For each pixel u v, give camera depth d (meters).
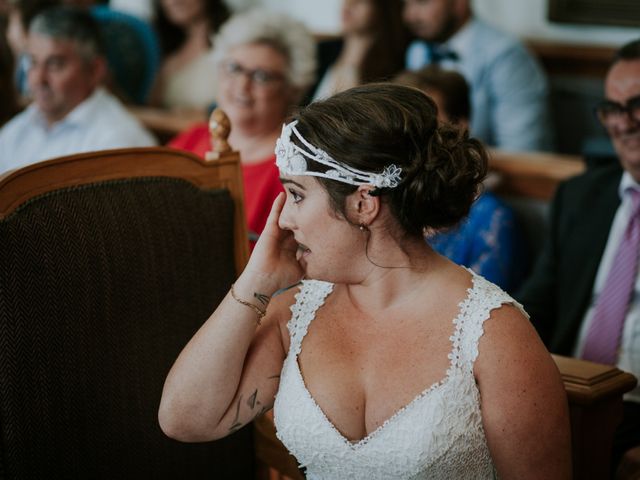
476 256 2.98
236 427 1.76
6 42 4.57
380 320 1.68
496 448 1.63
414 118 1.58
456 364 1.61
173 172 2.04
